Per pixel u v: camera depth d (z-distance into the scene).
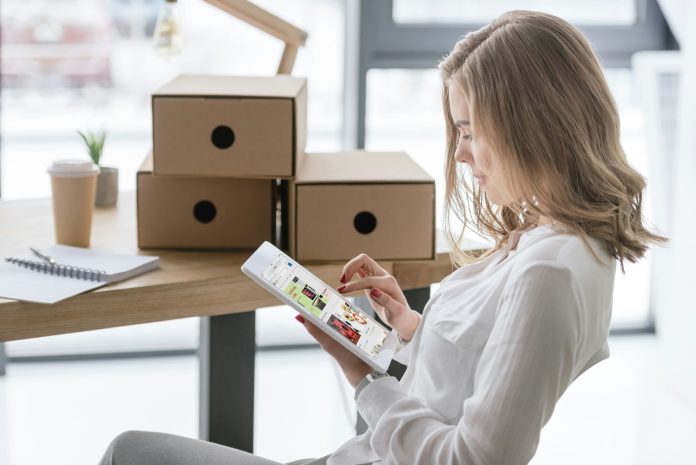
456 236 1.82
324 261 1.65
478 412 1.01
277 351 3.25
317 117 3.23
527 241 1.13
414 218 1.65
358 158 1.88
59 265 1.51
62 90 3.25
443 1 3.04
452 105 1.17
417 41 3.03
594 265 1.07
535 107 1.07
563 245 1.06
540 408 1.00
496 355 1.02
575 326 1.01
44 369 3.01
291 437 2.61
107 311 1.45
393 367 1.77
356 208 1.64
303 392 2.92
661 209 3.14
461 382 1.15
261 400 2.84
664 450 2.53
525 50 1.08
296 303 1.25
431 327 1.21
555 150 1.07
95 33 3.20
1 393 2.43
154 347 3.14
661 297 3.14
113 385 2.91
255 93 1.63
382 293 1.39
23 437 2.53
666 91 3.14
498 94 1.08
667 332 2.95
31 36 3.18
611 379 3.03
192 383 2.96
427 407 1.17
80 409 2.73
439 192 3.39
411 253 1.66
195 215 1.72
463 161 1.21
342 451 1.24
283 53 2.02
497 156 1.10
